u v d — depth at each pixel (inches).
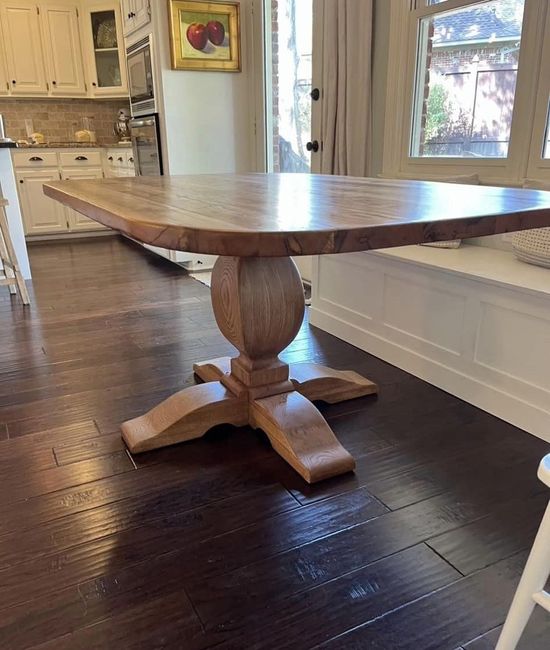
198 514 55.7
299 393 73.8
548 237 76.5
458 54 100.4
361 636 41.7
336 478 61.6
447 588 46.1
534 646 40.9
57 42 218.8
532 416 70.5
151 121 160.4
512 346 71.7
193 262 161.2
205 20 153.1
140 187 72.6
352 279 100.3
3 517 55.2
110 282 151.2
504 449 67.5
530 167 90.0
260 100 162.9
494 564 48.8
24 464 64.3
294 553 50.2
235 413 71.3
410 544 51.3
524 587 35.2
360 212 45.2
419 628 42.3
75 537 52.4
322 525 54.0
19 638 41.7
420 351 87.3
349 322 103.4
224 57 158.6
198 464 64.6
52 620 43.2
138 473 62.8
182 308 126.1
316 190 65.6
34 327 113.5
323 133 131.0
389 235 39.4
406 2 106.4
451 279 78.4
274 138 166.4
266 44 157.8
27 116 231.9
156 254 189.6
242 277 65.6
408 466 63.9
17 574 47.8
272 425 66.7
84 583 46.8
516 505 56.8
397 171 116.0
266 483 60.9
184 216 42.6
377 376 89.2
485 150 99.0
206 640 41.4
